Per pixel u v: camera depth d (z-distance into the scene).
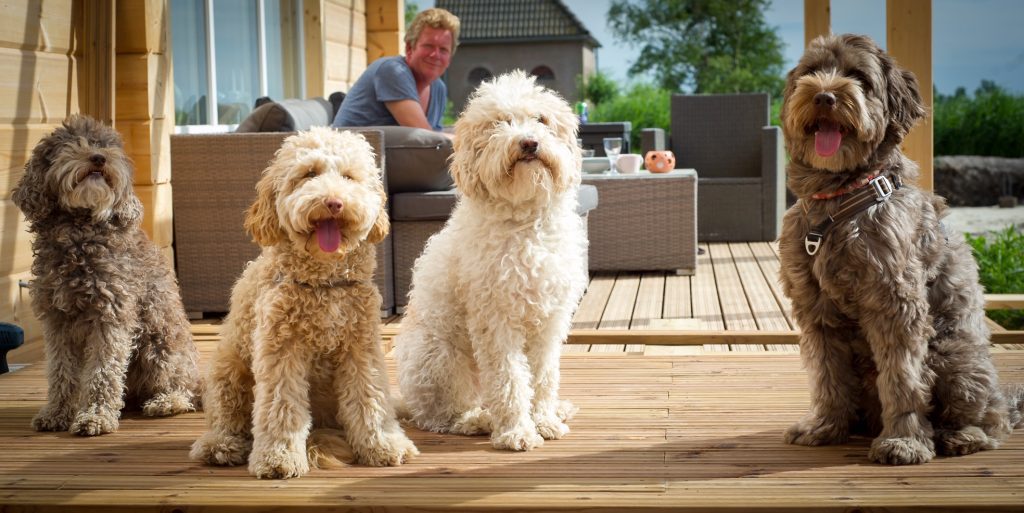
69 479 2.97
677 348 4.69
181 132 6.41
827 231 2.99
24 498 2.83
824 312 3.12
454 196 5.38
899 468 2.91
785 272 3.19
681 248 6.82
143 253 3.64
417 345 3.48
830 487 2.77
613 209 6.84
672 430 3.38
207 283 5.48
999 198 14.34
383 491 2.83
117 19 5.49
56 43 5.07
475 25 25.98
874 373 3.17
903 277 2.93
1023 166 14.54
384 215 3.07
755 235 8.55
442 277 3.42
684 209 6.79
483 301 3.21
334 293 2.98
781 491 2.76
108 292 3.42
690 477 2.90
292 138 3.01
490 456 3.15
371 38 9.62
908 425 2.98
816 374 3.19
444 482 2.89
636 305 5.81
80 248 3.42
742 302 5.79
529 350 3.37
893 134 3.04
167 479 2.96
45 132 4.98
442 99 6.85
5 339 4.29
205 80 6.81
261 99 6.39
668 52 24.58
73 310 3.46
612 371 4.19
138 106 5.54
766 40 24.34
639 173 7.04
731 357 4.36
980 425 3.09
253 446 3.06
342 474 2.98
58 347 3.53
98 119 5.26
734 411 3.58
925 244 3.04
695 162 9.12
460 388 3.46
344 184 2.88
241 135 5.36
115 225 3.53
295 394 3.00
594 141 9.02
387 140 5.41
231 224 5.43
